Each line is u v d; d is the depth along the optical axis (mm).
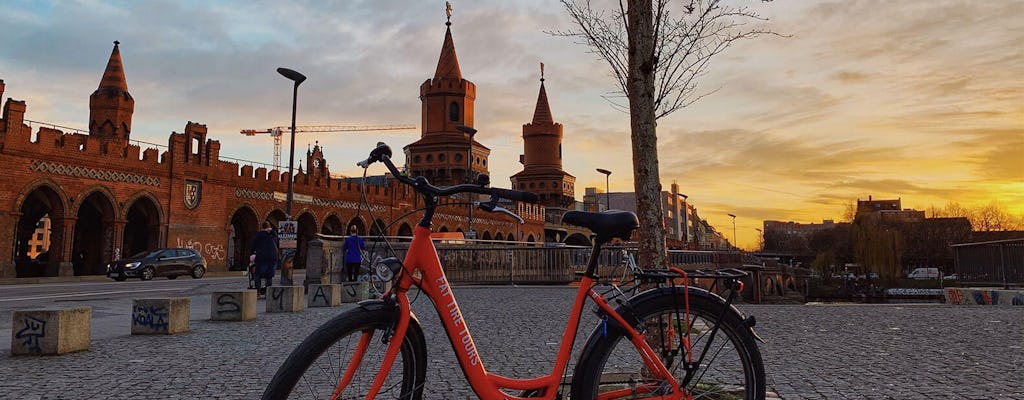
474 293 17172
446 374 5352
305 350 2428
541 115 94250
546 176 90812
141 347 7117
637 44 4863
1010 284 17062
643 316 2941
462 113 78562
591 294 2998
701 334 3000
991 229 89000
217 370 5688
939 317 10445
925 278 69625
